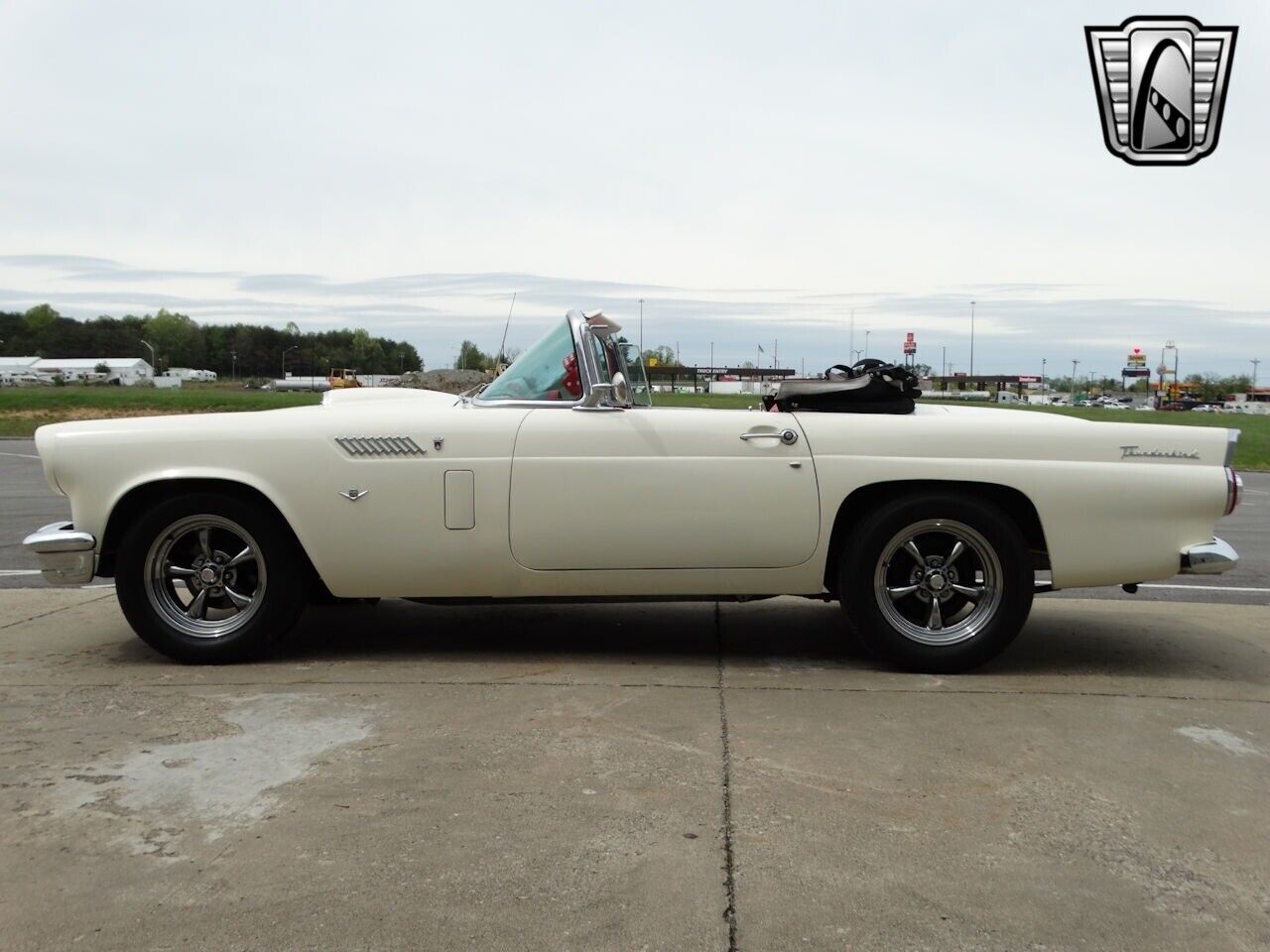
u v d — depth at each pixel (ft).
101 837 9.11
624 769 10.65
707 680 13.93
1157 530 14.26
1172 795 10.16
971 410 16.11
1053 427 14.43
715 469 14.20
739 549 14.32
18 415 123.03
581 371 14.76
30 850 8.86
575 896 8.11
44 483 45.80
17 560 24.79
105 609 18.56
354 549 14.30
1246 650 16.01
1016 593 14.17
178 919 7.78
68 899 8.06
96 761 10.86
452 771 10.58
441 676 14.03
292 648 15.74
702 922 7.76
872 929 7.70
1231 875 8.59
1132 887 8.36
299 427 14.35
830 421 14.44
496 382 15.33
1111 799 10.05
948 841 9.11
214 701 12.87
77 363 430.20
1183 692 13.57
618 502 14.20
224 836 9.12
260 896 8.10
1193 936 7.66
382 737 11.57
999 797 10.05
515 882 8.33
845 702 12.97
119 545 14.65
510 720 12.15
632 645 16.05
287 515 14.20
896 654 14.25
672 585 14.52
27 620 17.62
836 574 14.87
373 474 14.23
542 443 14.26
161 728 11.86
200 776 10.43
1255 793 10.23
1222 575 24.35
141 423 14.56
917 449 14.23
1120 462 14.28
